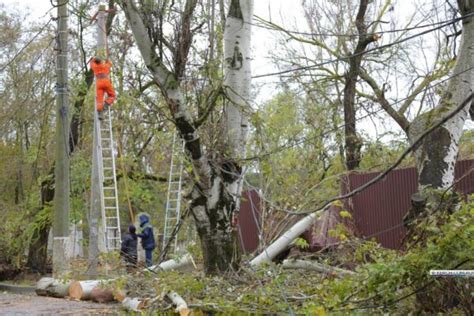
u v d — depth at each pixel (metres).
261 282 11.15
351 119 21.39
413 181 15.93
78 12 23.72
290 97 24.48
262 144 14.20
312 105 24.62
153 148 23.81
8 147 32.56
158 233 24.84
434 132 12.12
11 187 32.03
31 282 22.84
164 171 24.55
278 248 14.98
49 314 13.41
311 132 21.50
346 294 9.38
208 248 13.80
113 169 20.73
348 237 14.48
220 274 13.49
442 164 12.05
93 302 15.02
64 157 19.39
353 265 13.07
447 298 9.11
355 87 22.09
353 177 17.78
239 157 14.18
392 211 16.44
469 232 8.57
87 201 24.03
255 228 21.55
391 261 9.38
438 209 9.45
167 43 13.59
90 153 25.58
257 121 14.18
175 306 10.50
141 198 24.48
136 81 22.12
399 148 20.05
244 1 14.44
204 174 13.91
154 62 13.45
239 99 14.30
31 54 32.47
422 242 9.43
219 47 16.08
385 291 9.19
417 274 9.02
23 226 24.44
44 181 24.31
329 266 12.73
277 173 14.88
